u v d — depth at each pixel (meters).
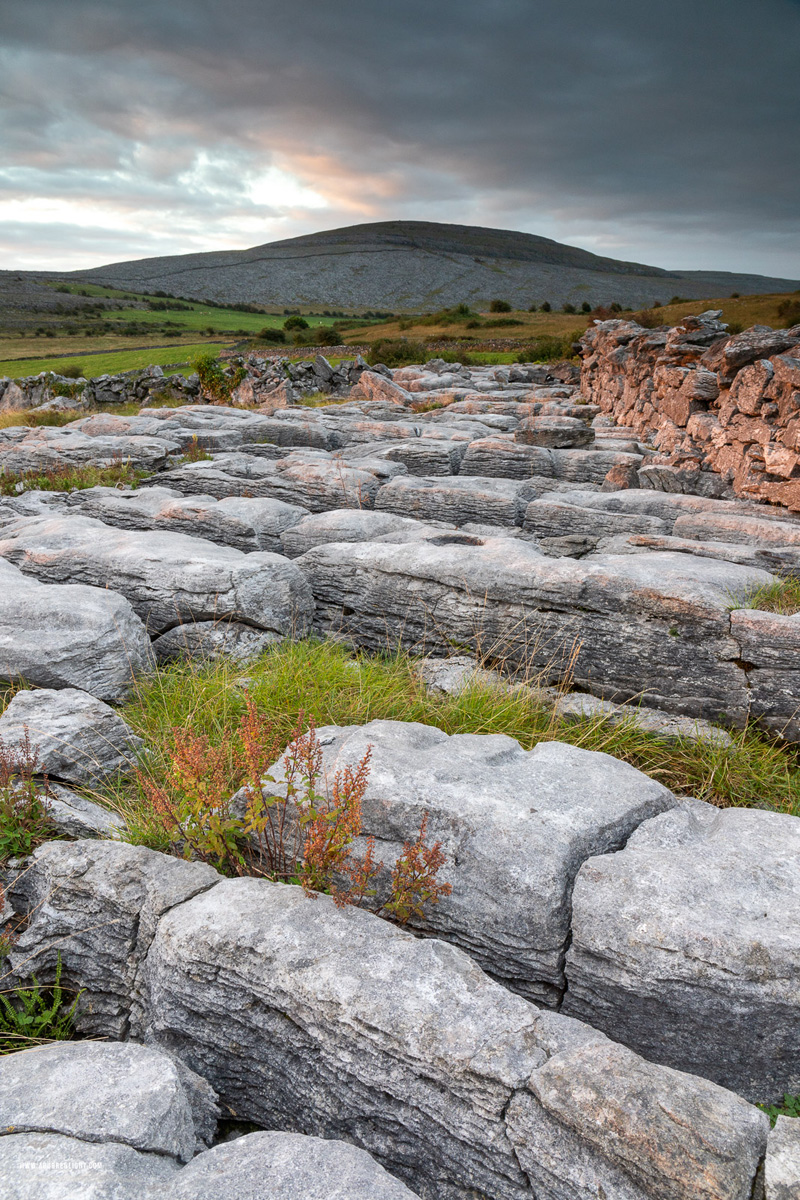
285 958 2.79
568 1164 2.16
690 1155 2.03
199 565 6.58
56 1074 2.47
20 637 5.38
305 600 7.09
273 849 3.82
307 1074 2.71
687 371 13.60
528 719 5.35
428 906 3.36
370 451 14.55
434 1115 2.41
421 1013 2.54
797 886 3.00
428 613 6.57
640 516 9.07
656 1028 2.87
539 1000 3.14
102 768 4.59
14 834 3.84
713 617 5.32
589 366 24.27
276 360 32.41
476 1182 2.33
